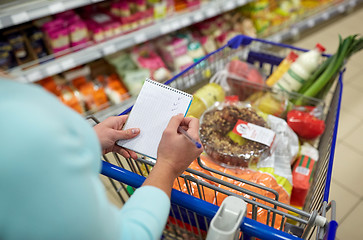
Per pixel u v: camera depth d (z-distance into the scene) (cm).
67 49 207
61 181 36
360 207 192
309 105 154
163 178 64
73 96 217
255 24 304
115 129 85
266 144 117
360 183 207
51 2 184
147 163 90
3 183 34
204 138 121
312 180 135
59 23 199
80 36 211
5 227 36
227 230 67
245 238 98
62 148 36
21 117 34
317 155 139
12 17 169
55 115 37
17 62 202
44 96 39
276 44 166
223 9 270
